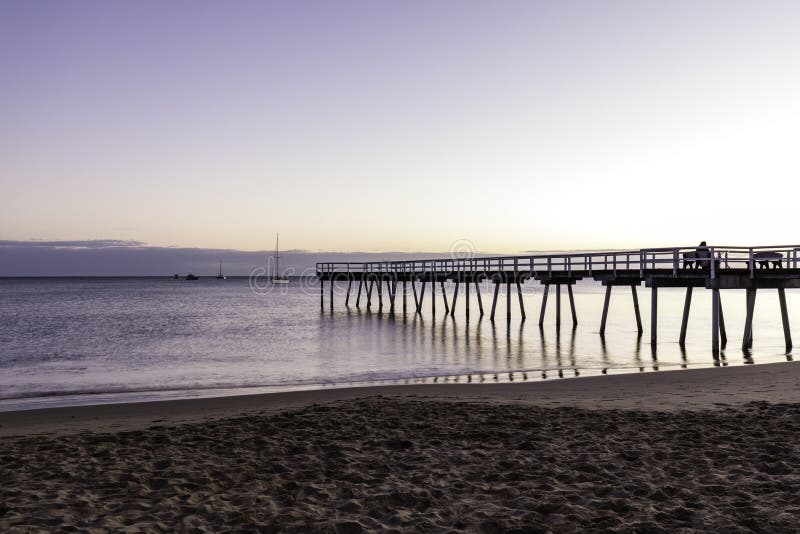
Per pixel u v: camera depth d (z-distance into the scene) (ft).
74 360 63.26
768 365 50.47
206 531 14.80
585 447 22.86
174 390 45.09
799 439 23.18
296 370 55.83
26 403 40.09
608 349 69.56
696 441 23.45
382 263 138.72
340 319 122.52
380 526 15.14
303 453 22.67
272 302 199.72
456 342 79.25
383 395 39.34
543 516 15.67
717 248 63.67
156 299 219.41
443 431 26.02
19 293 277.64
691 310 142.61
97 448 23.62
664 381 42.80
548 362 59.57
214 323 112.27
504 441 24.21
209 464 20.97
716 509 15.83
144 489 18.08
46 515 15.64
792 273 62.44
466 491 17.90
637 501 16.70
